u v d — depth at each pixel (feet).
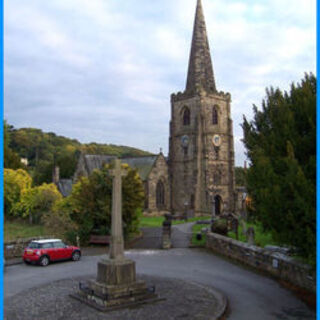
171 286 61.16
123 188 119.44
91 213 115.65
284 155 50.60
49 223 114.93
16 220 164.35
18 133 445.78
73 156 399.03
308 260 44.29
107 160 249.75
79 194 117.39
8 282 65.36
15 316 46.85
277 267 68.54
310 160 44.14
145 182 233.14
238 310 49.57
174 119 257.14
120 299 50.72
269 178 47.37
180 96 252.62
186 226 163.94
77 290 58.23
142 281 54.49
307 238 41.63
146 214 230.48
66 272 73.97
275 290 59.41
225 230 106.93
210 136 242.17
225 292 58.44
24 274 72.13
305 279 57.93
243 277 68.85
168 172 246.68
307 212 40.75
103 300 49.98
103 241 113.19
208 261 85.97
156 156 242.58
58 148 466.70
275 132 54.34
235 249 87.71
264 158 49.90
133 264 54.03
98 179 118.21
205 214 234.17
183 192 246.06
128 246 111.55
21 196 157.69
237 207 244.22
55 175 274.36
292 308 50.26
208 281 65.82
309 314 47.85
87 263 84.23
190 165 243.40
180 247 108.27
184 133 248.32
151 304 51.24
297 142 47.91
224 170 246.68
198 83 252.01
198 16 260.01
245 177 64.23
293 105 51.80
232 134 252.83
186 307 49.88
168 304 51.24
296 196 41.73
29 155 432.25
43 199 153.79
